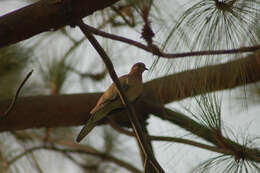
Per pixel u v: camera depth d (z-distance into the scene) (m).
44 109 8.82
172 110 7.12
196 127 5.94
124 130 9.03
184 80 5.72
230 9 5.30
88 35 5.56
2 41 6.05
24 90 9.30
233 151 5.46
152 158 5.84
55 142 9.86
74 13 5.89
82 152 9.97
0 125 8.77
